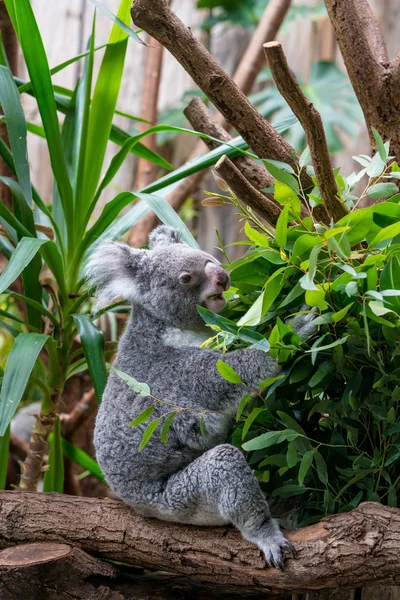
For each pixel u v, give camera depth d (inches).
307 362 112.5
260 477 127.3
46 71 140.8
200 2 291.3
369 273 102.7
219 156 144.9
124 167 292.4
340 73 279.9
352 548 103.0
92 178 150.0
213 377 119.3
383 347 110.3
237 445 123.4
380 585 104.7
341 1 136.0
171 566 117.0
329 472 114.1
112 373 130.2
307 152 122.9
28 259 122.3
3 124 191.0
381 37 145.3
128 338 132.6
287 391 115.1
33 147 306.0
